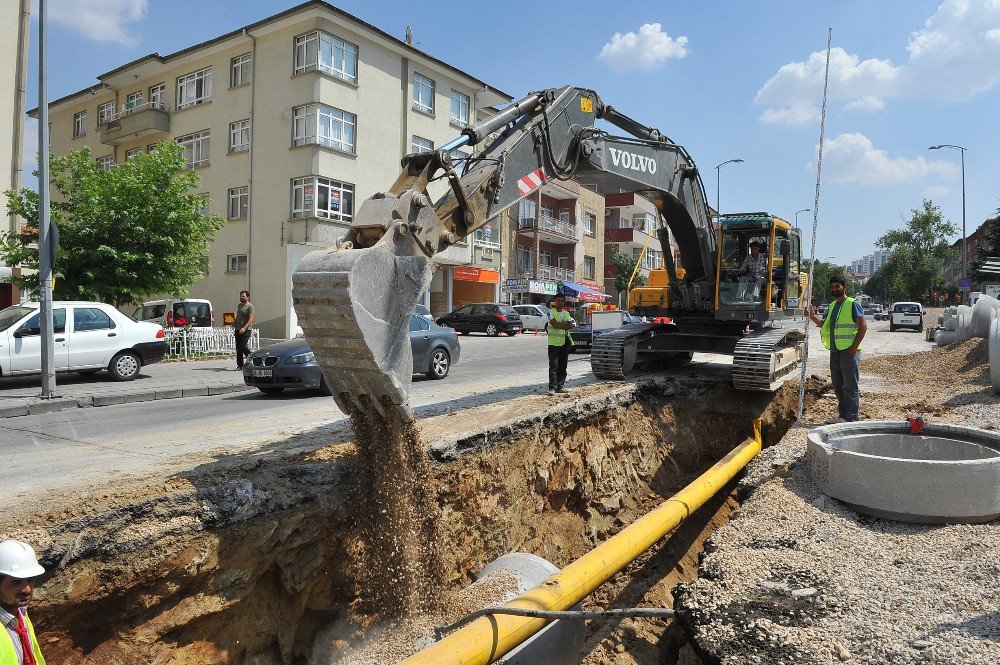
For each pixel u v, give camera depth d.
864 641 3.74
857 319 8.25
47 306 10.74
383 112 29.20
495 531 6.71
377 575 5.05
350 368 4.46
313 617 5.00
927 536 5.14
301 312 4.38
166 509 4.16
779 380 10.60
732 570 4.75
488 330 30.77
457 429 6.77
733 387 11.04
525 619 4.12
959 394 10.16
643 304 17.66
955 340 16.38
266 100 27.66
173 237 18.39
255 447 6.48
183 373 15.00
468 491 6.39
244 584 4.45
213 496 4.40
